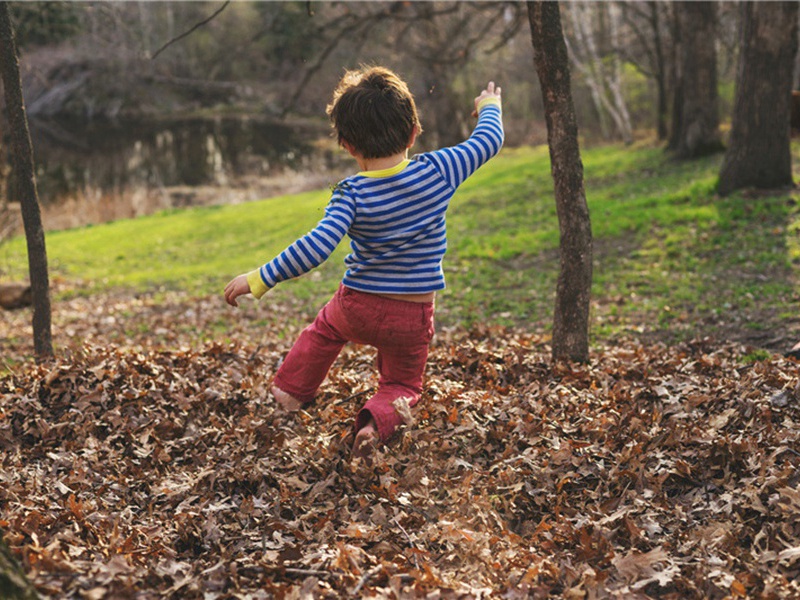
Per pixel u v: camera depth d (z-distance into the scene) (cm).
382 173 326
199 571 278
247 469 361
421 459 363
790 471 329
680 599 275
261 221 1805
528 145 3053
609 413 419
